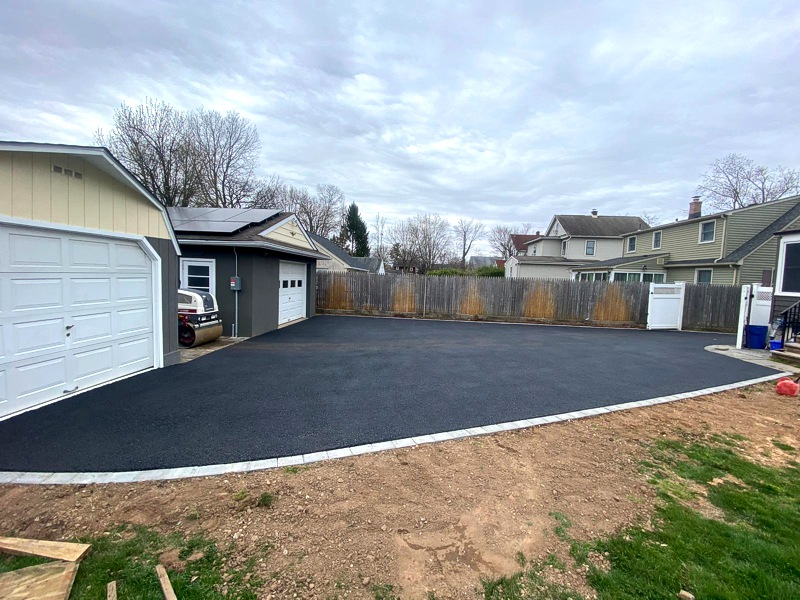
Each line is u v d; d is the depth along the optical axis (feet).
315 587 6.39
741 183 90.74
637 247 76.38
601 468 11.00
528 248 113.29
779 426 14.67
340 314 53.36
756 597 6.35
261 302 33.99
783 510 9.02
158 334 21.07
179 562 6.91
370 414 14.92
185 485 9.56
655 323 48.06
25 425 12.84
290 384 18.74
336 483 9.79
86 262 16.40
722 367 25.17
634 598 6.30
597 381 20.88
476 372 22.16
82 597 6.13
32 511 8.38
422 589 6.42
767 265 51.01
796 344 28.04
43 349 14.64
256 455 11.25
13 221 12.98
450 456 11.53
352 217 156.56
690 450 12.37
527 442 12.73
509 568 6.97
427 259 143.84
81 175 15.67
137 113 71.26
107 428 12.88
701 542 7.77
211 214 38.47
